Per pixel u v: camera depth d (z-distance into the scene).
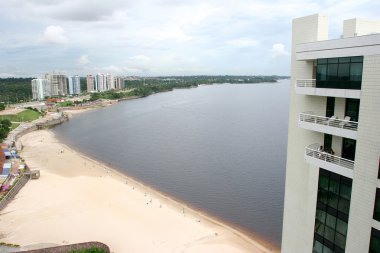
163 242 63.25
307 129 31.44
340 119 27.92
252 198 85.75
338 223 29.06
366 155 25.14
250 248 62.72
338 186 28.58
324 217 30.55
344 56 26.02
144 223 70.50
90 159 125.00
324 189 30.17
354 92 25.67
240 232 68.75
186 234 66.50
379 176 24.44
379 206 24.73
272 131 163.75
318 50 27.97
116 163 119.38
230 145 138.38
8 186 86.75
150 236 65.25
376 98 24.00
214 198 86.06
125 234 65.75
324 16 29.86
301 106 32.91
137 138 158.50
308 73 31.23
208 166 112.12
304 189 34.12
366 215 25.66
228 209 79.50
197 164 114.69
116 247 61.22
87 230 67.00
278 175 101.62
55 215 73.44
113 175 104.69
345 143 29.02
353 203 26.62
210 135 158.38
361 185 25.77
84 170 109.38
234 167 110.00
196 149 134.12
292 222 36.38
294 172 35.19
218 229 69.25
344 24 31.64
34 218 71.94
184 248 61.38
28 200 81.44
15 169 102.50
